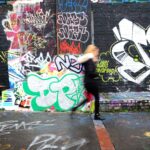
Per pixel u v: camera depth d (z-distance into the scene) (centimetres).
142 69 1239
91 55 963
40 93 1080
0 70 1232
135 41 1232
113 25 1225
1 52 1230
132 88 1243
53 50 1224
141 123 962
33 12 1218
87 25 1209
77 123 955
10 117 1015
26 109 1084
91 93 992
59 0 1205
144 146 788
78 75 1072
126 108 1092
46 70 1088
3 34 1226
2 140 825
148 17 1228
